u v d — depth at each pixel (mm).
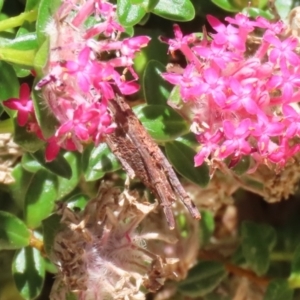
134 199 327
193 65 320
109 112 312
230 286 382
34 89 310
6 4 356
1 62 333
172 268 366
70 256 325
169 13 333
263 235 375
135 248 331
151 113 337
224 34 320
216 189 370
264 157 318
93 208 330
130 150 318
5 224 345
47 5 310
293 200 399
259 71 317
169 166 321
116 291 325
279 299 365
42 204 348
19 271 351
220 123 318
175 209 366
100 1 312
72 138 312
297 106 332
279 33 329
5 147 359
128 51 313
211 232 375
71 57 309
